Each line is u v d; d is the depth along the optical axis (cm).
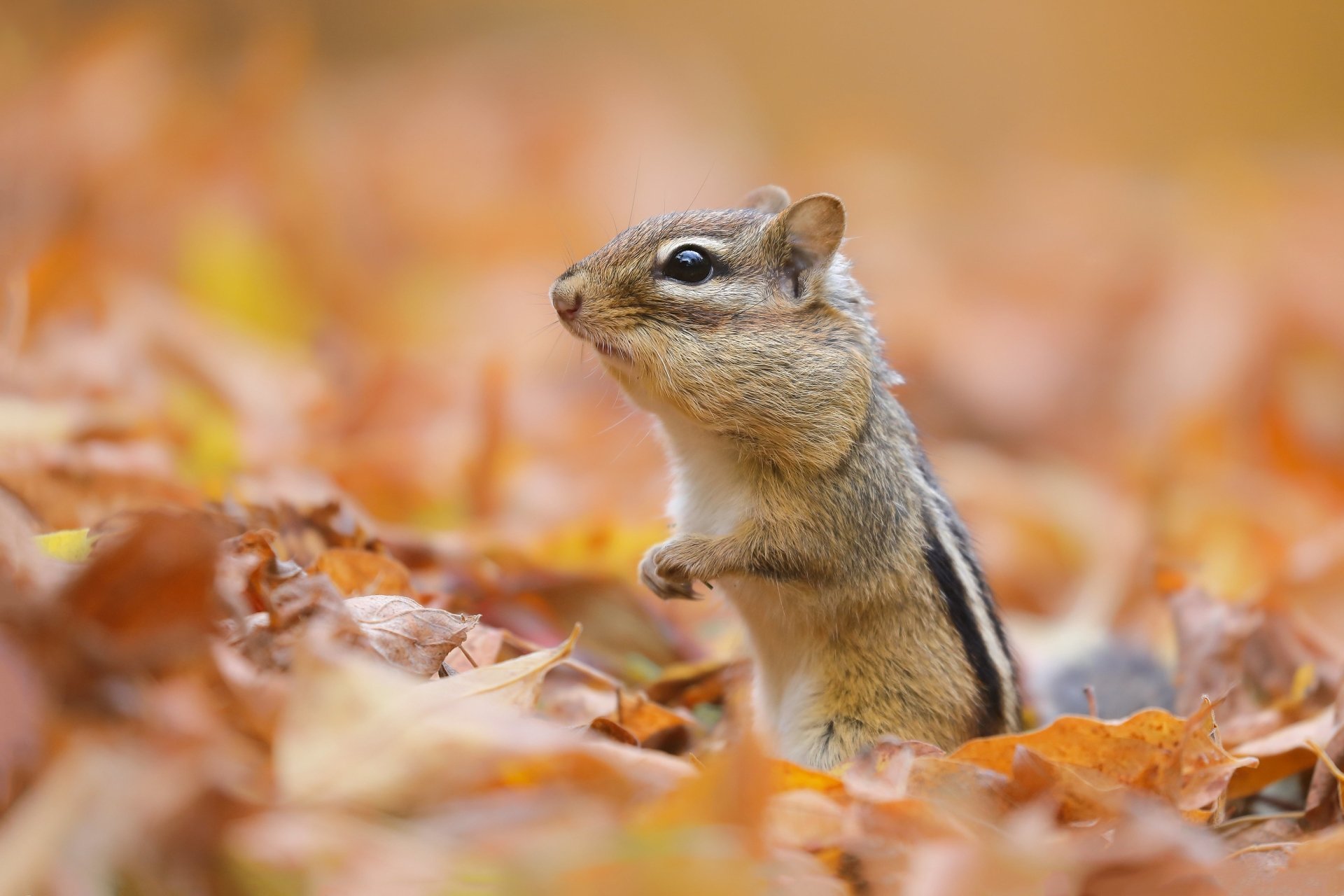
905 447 946
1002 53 4341
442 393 1686
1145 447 1836
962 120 4106
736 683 938
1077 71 4356
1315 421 2047
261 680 595
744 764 568
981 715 895
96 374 1337
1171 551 1404
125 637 561
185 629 568
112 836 504
